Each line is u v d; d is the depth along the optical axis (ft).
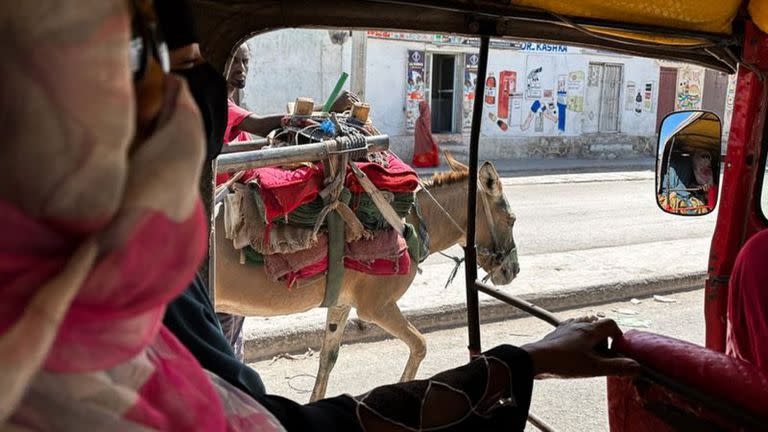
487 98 55.72
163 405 2.24
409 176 13.26
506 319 19.94
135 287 1.87
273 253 12.28
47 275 1.81
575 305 21.49
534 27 6.24
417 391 3.63
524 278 22.58
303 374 16.05
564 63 58.29
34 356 1.68
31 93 1.71
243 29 5.09
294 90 47.26
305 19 5.20
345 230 12.80
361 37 48.11
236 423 2.75
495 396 3.78
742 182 6.62
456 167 16.06
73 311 1.84
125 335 1.95
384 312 14.15
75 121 1.73
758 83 6.44
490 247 16.51
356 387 15.56
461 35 5.89
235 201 12.05
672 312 21.13
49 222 1.79
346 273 13.48
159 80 2.06
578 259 25.38
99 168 1.75
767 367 4.57
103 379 2.01
